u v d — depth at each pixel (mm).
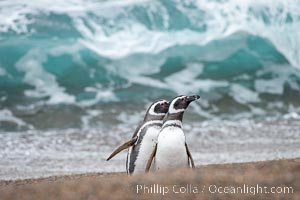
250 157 66500
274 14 137625
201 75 122562
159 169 40688
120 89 115250
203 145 76562
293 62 130125
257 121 96312
